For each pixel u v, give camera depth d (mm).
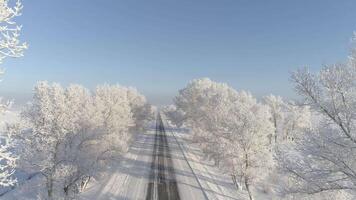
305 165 7188
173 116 70125
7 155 5715
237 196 24625
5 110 5750
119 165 33906
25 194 22688
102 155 28516
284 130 49625
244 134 24500
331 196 9109
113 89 46156
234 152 24484
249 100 50031
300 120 45000
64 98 21922
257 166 24062
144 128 60312
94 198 22500
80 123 24969
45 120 19484
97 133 25516
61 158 21203
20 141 18281
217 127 31281
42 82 20234
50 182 20188
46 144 19391
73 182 21828
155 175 29609
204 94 47031
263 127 25391
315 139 6875
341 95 6668
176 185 26266
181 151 44688
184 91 57375
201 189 25422
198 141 43062
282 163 7598
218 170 34156
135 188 25094
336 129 6766
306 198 9297
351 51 6586
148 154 41094
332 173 7109
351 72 6516
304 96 7070
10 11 5160
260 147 24906
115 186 25609
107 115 36094
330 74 6637
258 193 26281
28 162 18875
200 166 35250
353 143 6492
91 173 23266
